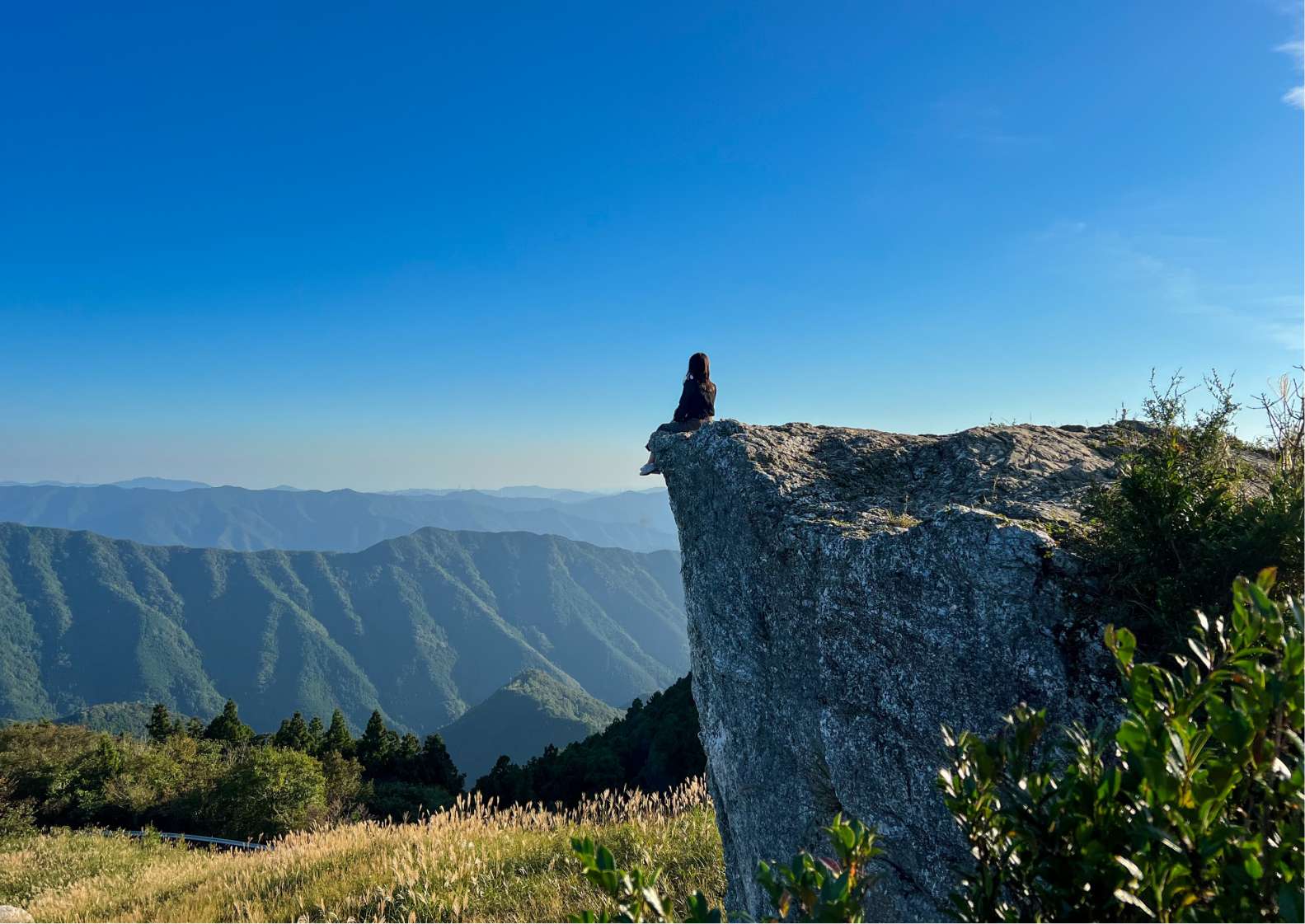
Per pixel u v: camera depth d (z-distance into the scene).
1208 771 1.61
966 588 5.11
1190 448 5.46
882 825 5.30
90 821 39.91
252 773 38.84
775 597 7.04
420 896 9.00
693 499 8.76
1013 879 1.88
